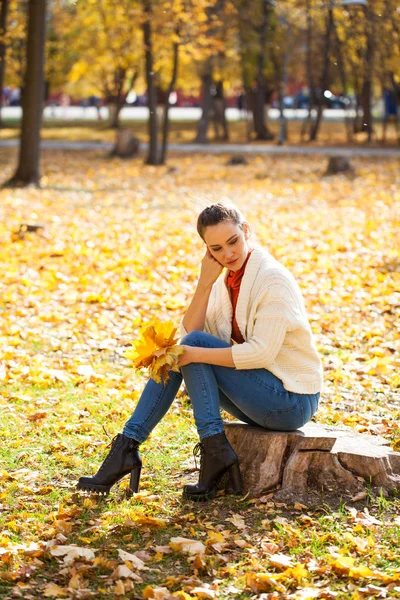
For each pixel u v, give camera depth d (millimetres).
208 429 4496
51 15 37469
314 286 10180
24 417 5875
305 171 25438
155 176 24469
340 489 4523
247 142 39500
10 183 20938
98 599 3611
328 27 33156
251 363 4418
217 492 4648
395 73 33031
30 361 7262
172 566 3902
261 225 14984
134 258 11977
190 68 38938
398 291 9859
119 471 4496
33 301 9430
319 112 39500
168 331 4453
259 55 37938
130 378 6863
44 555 3959
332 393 6402
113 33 33906
